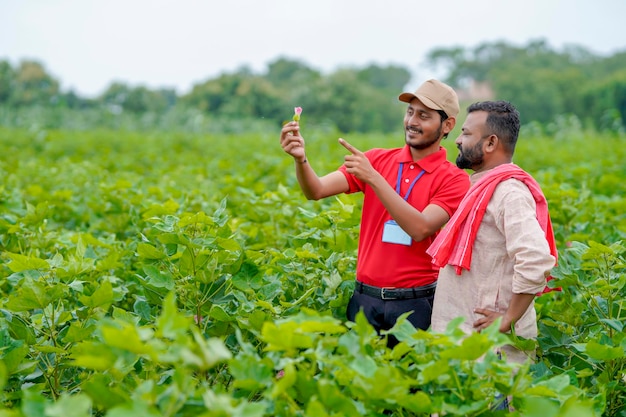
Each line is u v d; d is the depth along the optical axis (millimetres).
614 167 11797
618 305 4402
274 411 2799
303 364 3182
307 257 4492
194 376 3727
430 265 4227
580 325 4355
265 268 4477
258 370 2830
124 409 2379
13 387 3604
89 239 5133
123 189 7043
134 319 3672
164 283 3930
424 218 4031
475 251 3826
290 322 2736
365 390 2754
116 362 2621
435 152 4277
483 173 3971
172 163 12742
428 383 3027
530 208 3703
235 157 14273
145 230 5992
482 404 2836
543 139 20281
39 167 10297
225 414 2455
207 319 4047
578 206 6758
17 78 59281
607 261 4324
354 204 4840
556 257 3922
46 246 5398
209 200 7121
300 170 4254
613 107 57219
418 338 3045
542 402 2602
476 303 3836
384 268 4215
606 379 3785
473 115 3955
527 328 3934
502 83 70812
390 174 4305
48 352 3750
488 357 2951
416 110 4199
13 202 6410
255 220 6137
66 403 2389
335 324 2734
